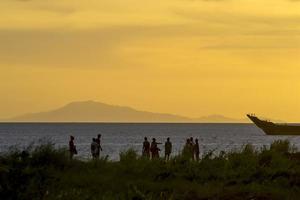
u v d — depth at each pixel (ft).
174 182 139.33
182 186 133.90
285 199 122.93
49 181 117.70
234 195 124.77
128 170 154.10
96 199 117.80
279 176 146.61
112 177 144.36
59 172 147.23
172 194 122.42
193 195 125.08
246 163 155.84
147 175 150.51
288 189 132.98
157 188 131.95
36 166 141.38
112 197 120.26
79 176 143.33
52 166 152.05
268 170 149.28
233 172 147.84
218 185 135.74
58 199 111.75
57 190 118.21
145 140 230.68
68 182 135.23
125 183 136.15
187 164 156.25
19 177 109.81
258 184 136.77
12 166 123.54
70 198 115.14
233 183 140.77
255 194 125.29
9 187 105.81
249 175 145.89
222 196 123.85
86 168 158.51
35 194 108.47
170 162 157.99
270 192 128.57
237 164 156.97
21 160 139.54
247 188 131.34
